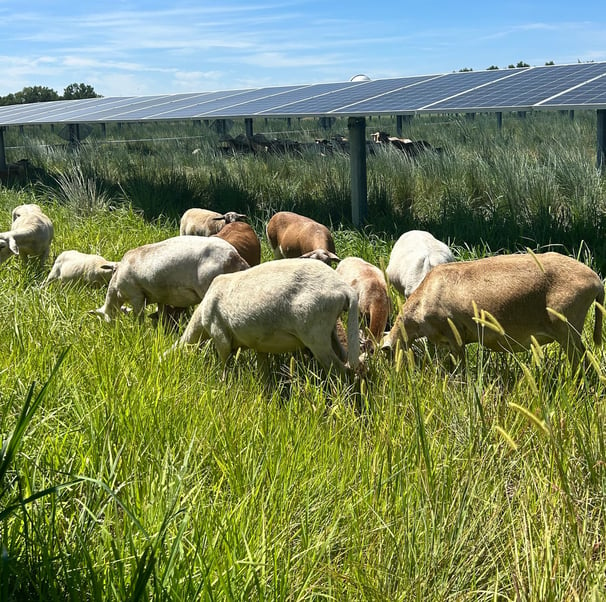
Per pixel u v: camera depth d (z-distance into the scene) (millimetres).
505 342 3307
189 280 4215
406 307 3508
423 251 4305
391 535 1937
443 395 2789
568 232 5770
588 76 7449
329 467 2400
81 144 12992
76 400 2641
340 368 3336
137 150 13945
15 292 4406
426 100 7227
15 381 2910
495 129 14273
